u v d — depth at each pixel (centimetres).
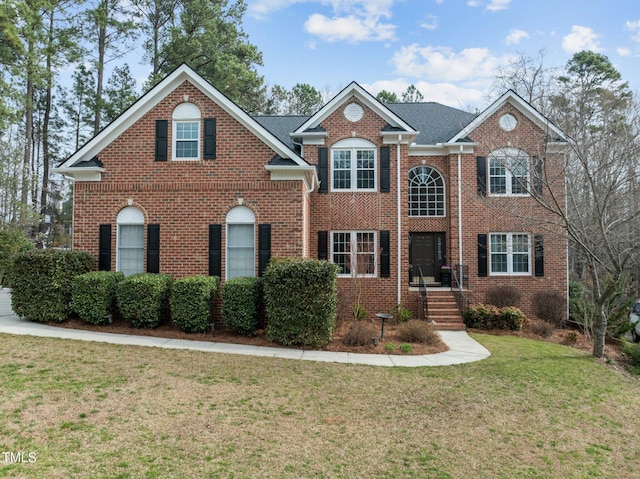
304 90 4566
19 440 523
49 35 2634
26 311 1210
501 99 1786
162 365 875
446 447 591
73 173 1374
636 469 569
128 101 3284
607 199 1116
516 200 1769
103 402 660
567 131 1213
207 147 1369
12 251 2342
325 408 702
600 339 1198
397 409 717
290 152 1336
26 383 714
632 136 1173
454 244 1811
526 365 1034
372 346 1155
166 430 580
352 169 1728
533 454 590
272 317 1136
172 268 1352
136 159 1378
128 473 466
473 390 833
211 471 484
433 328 1338
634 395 887
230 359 959
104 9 2859
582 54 2562
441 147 1842
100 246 1364
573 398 830
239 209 1365
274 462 515
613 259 1164
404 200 1716
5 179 2627
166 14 3222
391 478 500
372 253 1728
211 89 1361
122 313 1194
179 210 1363
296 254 1340
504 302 1702
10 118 2411
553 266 1792
